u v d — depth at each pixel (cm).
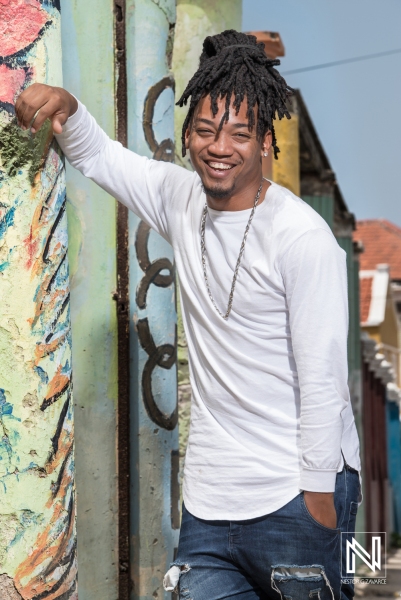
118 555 391
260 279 251
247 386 256
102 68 397
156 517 397
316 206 1183
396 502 2064
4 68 241
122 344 394
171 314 406
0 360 241
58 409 252
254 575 261
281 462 254
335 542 254
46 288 248
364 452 1527
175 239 277
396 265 2830
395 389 2025
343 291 249
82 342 384
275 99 260
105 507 387
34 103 241
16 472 243
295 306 247
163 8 409
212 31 526
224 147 252
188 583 263
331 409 245
